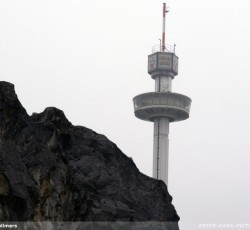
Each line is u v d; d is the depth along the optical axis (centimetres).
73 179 4466
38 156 3919
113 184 5450
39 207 3731
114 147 5975
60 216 4078
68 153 5241
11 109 3628
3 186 3284
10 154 3506
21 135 3866
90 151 5550
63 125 4881
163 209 6253
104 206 5059
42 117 4669
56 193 4044
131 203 5700
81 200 4506
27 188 3512
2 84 3597
